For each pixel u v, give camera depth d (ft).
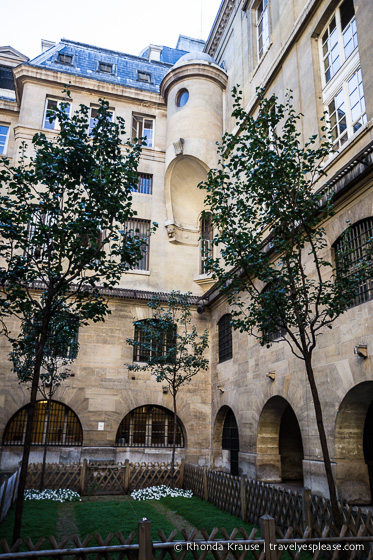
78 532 33.73
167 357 58.65
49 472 54.65
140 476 55.31
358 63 41.93
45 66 81.51
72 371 63.98
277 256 48.55
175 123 76.43
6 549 16.99
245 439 54.39
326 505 28.12
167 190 76.95
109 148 31.40
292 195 29.68
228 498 41.16
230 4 79.00
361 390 35.47
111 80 86.17
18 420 62.18
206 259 31.35
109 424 63.67
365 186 35.88
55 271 27.81
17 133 74.38
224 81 78.64
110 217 29.48
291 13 55.72
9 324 62.69
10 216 26.78
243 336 57.98
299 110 50.62
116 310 68.69
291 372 44.70
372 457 42.55
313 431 39.81
